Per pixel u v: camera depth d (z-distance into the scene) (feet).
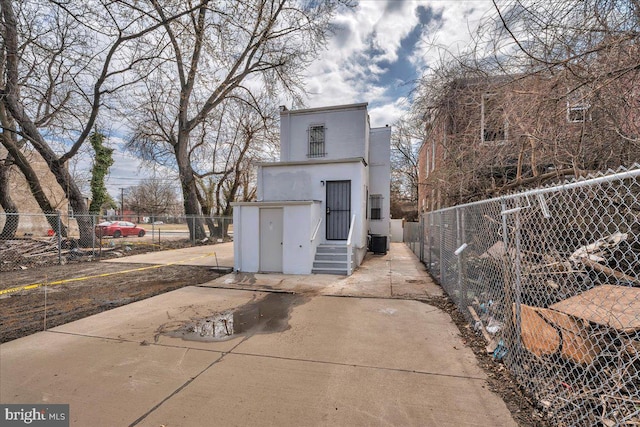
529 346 8.84
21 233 58.80
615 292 8.10
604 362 7.52
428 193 50.55
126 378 9.39
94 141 45.75
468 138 19.97
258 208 27.78
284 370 9.86
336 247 29.19
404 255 40.73
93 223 37.99
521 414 7.50
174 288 21.74
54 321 14.70
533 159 15.76
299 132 41.42
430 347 11.48
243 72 43.70
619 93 10.75
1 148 54.44
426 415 7.53
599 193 9.27
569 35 11.32
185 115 51.06
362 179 32.30
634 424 6.27
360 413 7.65
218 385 8.98
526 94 13.50
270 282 23.45
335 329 13.56
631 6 9.78
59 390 8.73
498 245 12.00
